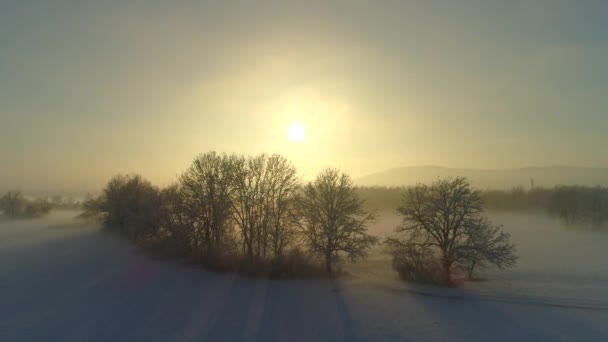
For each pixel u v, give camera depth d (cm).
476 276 5003
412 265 4403
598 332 2672
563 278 4922
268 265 4391
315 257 4775
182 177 5306
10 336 2580
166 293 3553
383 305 3266
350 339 2545
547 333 2656
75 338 2545
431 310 3148
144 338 2538
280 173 5081
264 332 2653
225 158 5125
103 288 3741
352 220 4819
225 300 3350
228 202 4978
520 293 3744
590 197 11412
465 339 2550
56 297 3450
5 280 4116
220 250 4753
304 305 3234
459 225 4372
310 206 4844
